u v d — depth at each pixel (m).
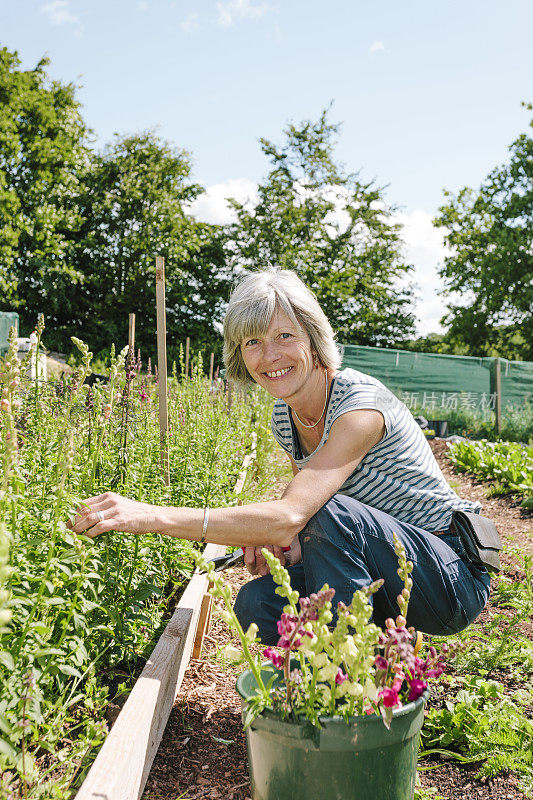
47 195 30.34
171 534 2.10
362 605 1.54
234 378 2.83
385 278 38.06
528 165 30.08
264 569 2.52
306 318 2.44
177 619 2.65
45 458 2.65
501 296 30.64
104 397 2.98
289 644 1.56
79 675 2.01
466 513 2.43
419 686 1.69
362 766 1.58
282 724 1.58
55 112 31.03
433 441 13.90
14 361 1.97
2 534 1.43
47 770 1.80
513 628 3.24
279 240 35.56
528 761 2.31
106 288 34.16
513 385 17.53
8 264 27.58
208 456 4.77
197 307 35.56
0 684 1.74
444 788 2.21
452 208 32.75
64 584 2.07
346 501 2.19
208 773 2.15
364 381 2.44
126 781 1.73
